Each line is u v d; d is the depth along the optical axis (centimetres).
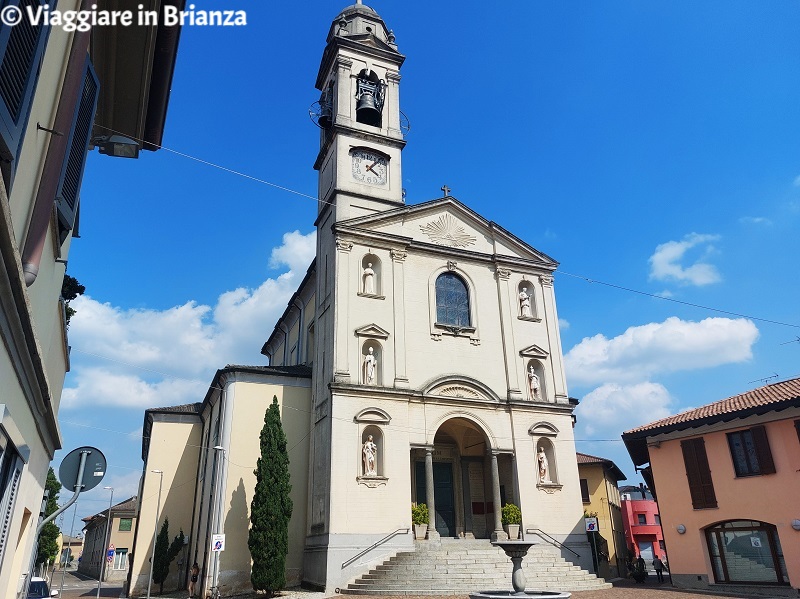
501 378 3005
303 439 2867
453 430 3075
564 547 2728
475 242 3244
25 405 621
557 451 2934
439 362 2912
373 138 3300
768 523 2156
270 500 2458
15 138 430
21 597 822
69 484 815
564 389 3086
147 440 4103
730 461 2322
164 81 944
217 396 3108
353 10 3653
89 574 7162
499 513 2741
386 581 2245
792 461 2122
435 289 3067
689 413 2611
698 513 2392
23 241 550
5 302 445
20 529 748
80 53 646
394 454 2644
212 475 2880
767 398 2272
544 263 3306
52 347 825
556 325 3206
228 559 2580
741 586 2209
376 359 2816
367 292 2888
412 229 3125
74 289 1881
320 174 3509
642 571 3594
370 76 3516
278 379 2944
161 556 3212
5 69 405
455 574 2239
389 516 2541
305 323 3475
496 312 3138
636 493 6981
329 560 2380
